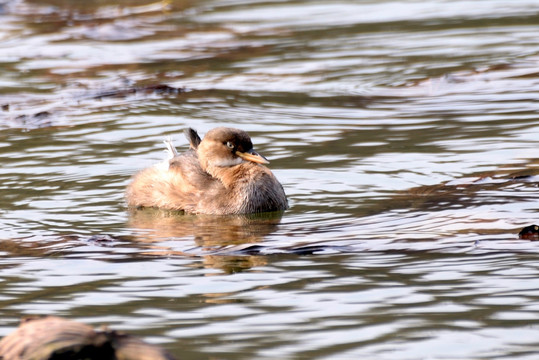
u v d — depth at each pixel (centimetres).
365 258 1057
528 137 1616
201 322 876
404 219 1212
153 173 1448
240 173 1366
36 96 2091
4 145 1698
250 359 783
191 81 2192
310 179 1443
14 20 3006
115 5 3189
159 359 725
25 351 726
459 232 1138
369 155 1560
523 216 1186
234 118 1855
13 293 978
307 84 2134
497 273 980
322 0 3262
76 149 1659
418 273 995
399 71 2228
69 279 1021
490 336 816
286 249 1109
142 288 984
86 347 725
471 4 3086
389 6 3111
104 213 1318
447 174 1426
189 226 1265
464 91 2020
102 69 2347
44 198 1384
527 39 2500
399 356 782
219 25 2872
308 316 882
